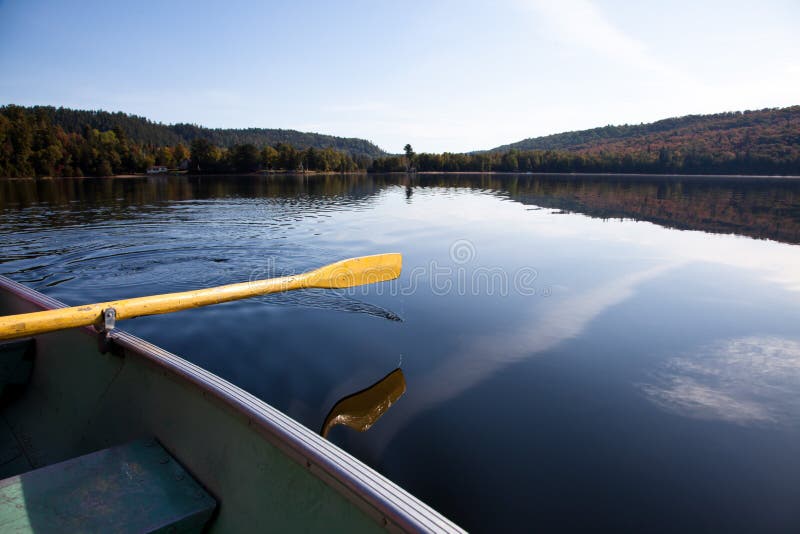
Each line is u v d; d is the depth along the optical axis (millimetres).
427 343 4039
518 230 10836
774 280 6281
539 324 4551
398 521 1050
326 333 4227
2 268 6551
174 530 1469
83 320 2088
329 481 1248
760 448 2631
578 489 2242
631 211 15484
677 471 2408
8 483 1546
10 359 2680
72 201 17359
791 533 1985
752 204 18203
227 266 6906
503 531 1961
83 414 2350
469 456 2467
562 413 2945
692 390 3297
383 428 2705
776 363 3740
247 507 1501
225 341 4000
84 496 1532
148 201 17781
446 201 19859
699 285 6020
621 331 4398
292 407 2893
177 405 1842
